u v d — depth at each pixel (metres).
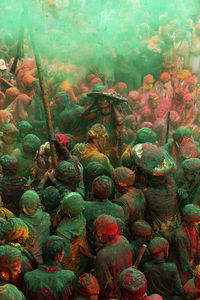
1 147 6.29
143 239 4.30
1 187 5.22
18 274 3.45
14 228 3.68
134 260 4.25
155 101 9.53
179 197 4.76
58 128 7.80
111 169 6.02
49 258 3.43
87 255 4.18
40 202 4.76
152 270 4.05
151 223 4.72
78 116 7.32
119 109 6.99
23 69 10.18
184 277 4.58
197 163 5.18
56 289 3.32
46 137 8.30
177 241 4.52
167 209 4.65
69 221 4.17
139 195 4.66
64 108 7.61
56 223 4.27
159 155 4.62
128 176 4.65
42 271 3.41
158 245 4.06
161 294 4.07
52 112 8.15
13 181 5.21
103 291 3.77
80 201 4.12
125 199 4.59
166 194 4.64
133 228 4.33
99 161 5.98
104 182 4.37
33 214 4.61
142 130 6.16
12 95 8.52
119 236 3.90
